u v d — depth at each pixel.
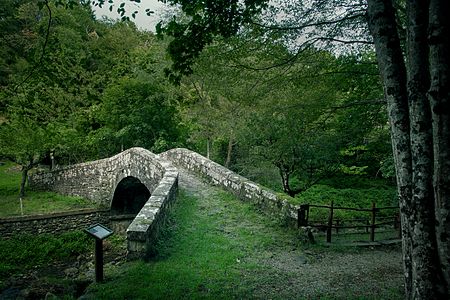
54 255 14.16
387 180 16.80
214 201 10.55
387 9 3.67
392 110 3.56
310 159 11.30
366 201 14.28
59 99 18.95
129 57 27.86
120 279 5.82
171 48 5.15
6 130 17.36
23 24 17.66
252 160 13.62
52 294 5.51
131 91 21.70
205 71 7.61
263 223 8.85
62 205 18.19
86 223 16.77
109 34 31.80
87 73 22.08
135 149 15.16
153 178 12.76
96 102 22.73
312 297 5.34
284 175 12.48
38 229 15.47
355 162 15.38
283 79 7.38
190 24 4.96
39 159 20.05
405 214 3.41
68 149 22.17
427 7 3.27
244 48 6.80
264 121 9.95
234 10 4.99
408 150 3.44
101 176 18.34
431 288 3.03
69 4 4.99
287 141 9.66
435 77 2.93
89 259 13.59
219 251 7.06
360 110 8.05
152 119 21.66
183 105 22.55
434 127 2.96
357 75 7.61
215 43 7.02
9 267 12.63
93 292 5.40
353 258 7.13
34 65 5.99
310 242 7.85
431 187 3.12
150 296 5.16
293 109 8.08
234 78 7.48
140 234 6.58
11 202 18.50
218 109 18.09
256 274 6.15
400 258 7.25
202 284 5.64
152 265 6.31
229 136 18.06
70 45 13.08
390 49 3.60
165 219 8.44
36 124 12.91
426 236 3.10
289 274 6.20
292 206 8.43
